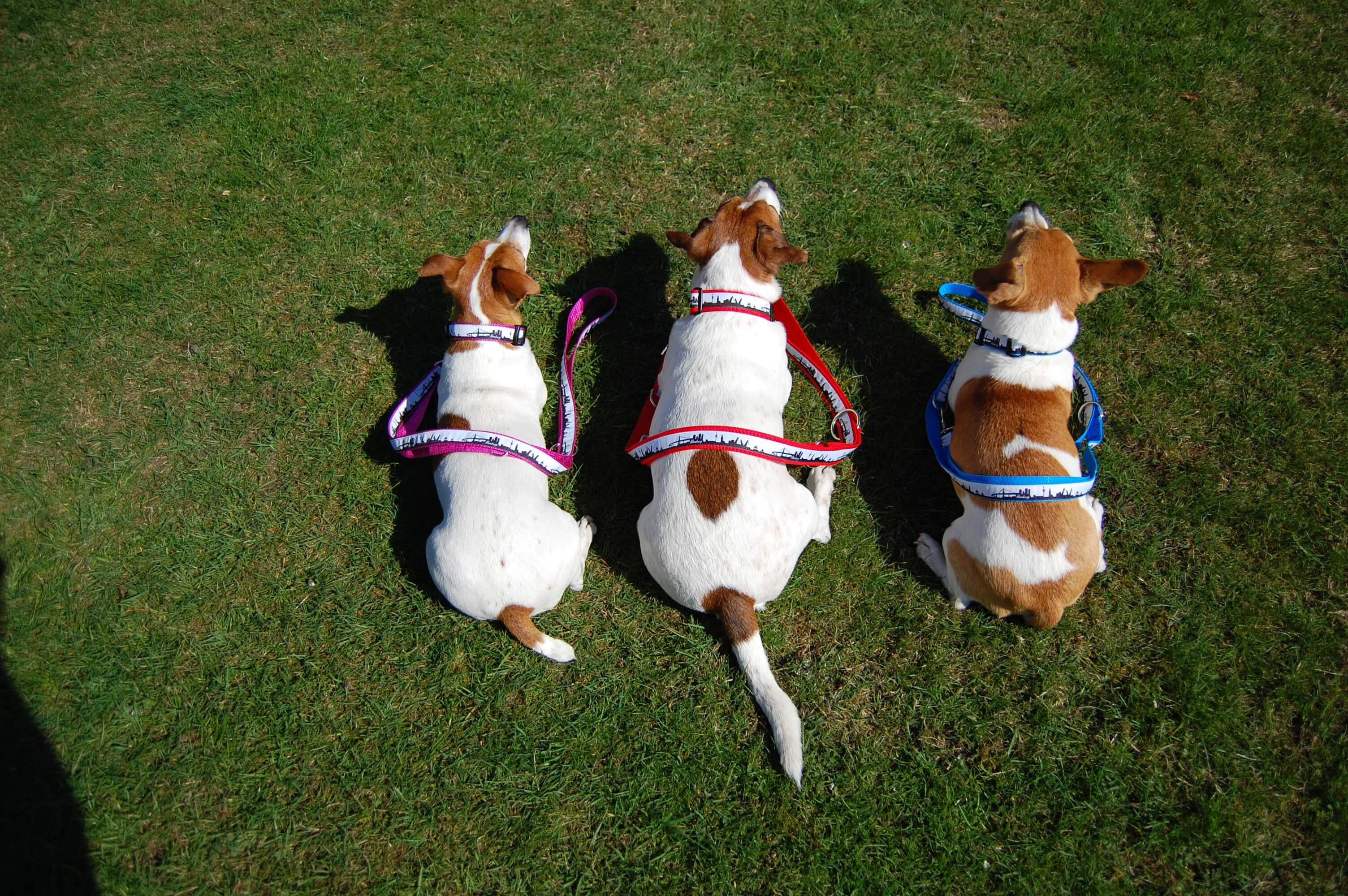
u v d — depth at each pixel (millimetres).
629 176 1381
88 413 1240
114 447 1219
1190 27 1481
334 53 1508
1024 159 1379
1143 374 1238
